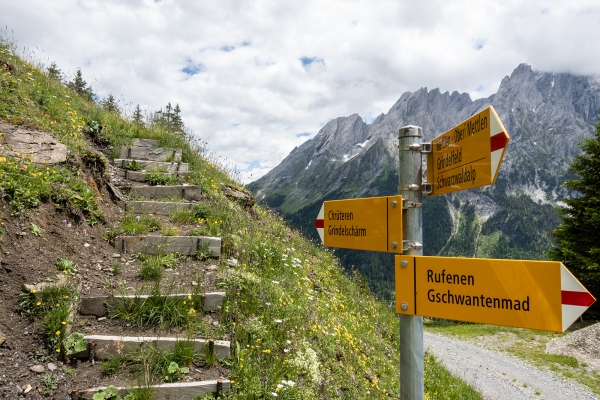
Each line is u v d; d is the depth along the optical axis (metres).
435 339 19.86
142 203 6.83
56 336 3.65
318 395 4.16
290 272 6.62
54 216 5.12
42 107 8.20
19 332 3.62
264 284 5.26
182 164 9.16
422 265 2.43
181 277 5.11
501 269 2.08
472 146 2.26
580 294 1.81
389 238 2.66
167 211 6.97
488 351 17.05
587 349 15.53
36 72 10.66
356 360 5.64
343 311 7.50
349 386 4.82
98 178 6.63
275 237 8.41
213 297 4.56
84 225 5.46
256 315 4.68
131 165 8.48
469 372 13.59
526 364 14.95
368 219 2.87
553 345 16.88
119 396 3.32
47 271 4.32
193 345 3.88
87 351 3.69
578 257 23.48
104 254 5.24
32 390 3.23
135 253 5.52
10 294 3.88
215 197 8.10
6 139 6.13
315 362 4.38
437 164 2.68
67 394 3.31
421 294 2.42
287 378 3.98
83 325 4.01
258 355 4.09
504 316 2.06
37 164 5.75
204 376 3.70
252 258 6.21
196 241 5.77
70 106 9.41
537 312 1.94
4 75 8.45
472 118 2.26
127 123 10.76
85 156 6.77
